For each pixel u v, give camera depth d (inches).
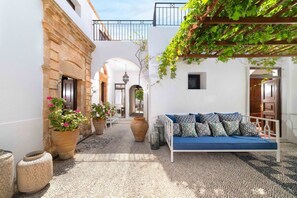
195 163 118.7
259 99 260.2
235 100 176.1
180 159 126.3
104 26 285.3
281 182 92.9
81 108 196.9
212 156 132.7
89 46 211.5
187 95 174.1
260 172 105.0
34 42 112.7
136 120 177.2
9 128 92.3
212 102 175.0
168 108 173.5
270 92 198.4
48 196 79.8
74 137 127.1
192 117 153.6
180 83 174.1
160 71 170.4
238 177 98.4
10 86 93.1
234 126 143.7
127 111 395.9
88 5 215.3
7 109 91.2
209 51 136.5
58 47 141.3
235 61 176.2
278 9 83.0
